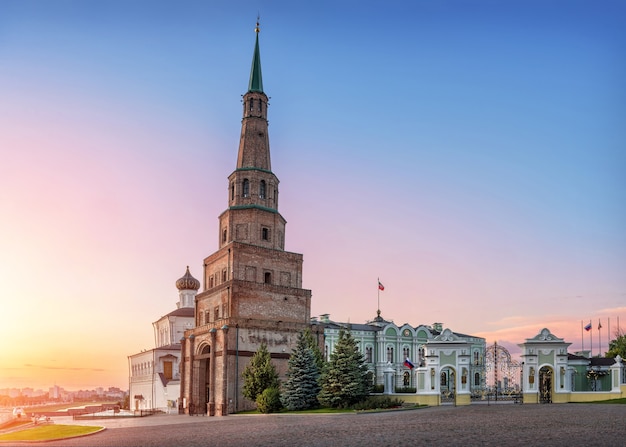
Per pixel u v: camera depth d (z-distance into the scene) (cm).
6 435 4509
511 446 2675
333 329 10825
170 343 11912
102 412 10731
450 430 3459
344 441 3136
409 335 11594
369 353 11194
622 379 6241
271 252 7956
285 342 7669
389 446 2842
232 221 7981
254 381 6825
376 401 5991
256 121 8400
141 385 11606
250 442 3322
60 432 4631
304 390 6438
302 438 3388
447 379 8962
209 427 4734
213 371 7331
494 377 6981
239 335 7294
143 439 3847
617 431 3123
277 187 8406
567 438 2892
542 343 6378
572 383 7594
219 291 7756
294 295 7950
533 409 5075
